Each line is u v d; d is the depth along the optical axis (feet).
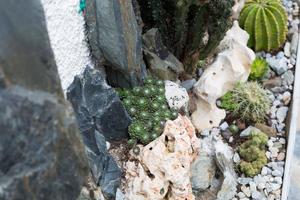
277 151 8.27
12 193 3.42
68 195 4.08
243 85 8.59
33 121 3.51
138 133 7.31
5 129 3.29
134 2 7.81
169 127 7.27
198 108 8.53
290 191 7.84
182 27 8.03
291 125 8.47
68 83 6.72
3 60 3.28
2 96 3.28
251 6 9.37
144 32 8.51
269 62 9.48
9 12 3.39
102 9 6.60
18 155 3.43
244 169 7.91
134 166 7.19
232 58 8.57
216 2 7.69
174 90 7.85
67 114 3.93
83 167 4.25
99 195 6.75
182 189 7.00
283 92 9.12
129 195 6.99
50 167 3.71
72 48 6.64
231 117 8.61
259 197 7.69
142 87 7.71
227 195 7.52
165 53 8.16
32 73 3.56
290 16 10.41
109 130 7.36
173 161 6.97
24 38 3.50
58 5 6.06
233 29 9.23
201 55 8.60
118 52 7.02
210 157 7.64
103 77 7.41
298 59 9.53
